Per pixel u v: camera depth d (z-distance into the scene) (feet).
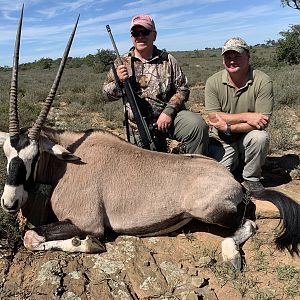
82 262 6.45
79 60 89.97
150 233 7.25
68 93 29.27
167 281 6.24
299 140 12.89
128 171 7.08
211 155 8.99
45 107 6.55
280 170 9.93
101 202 6.95
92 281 6.06
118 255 6.66
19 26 6.48
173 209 7.06
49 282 5.90
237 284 6.25
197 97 23.58
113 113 19.08
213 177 7.02
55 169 7.00
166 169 7.15
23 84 40.01
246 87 8.26
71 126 15.65
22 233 6.93
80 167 6.98
